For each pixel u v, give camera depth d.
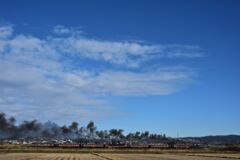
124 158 101.50
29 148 189.75
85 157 106.00
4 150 161.38
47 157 102.50
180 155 133.25
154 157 111.44
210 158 106.50
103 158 99.25
